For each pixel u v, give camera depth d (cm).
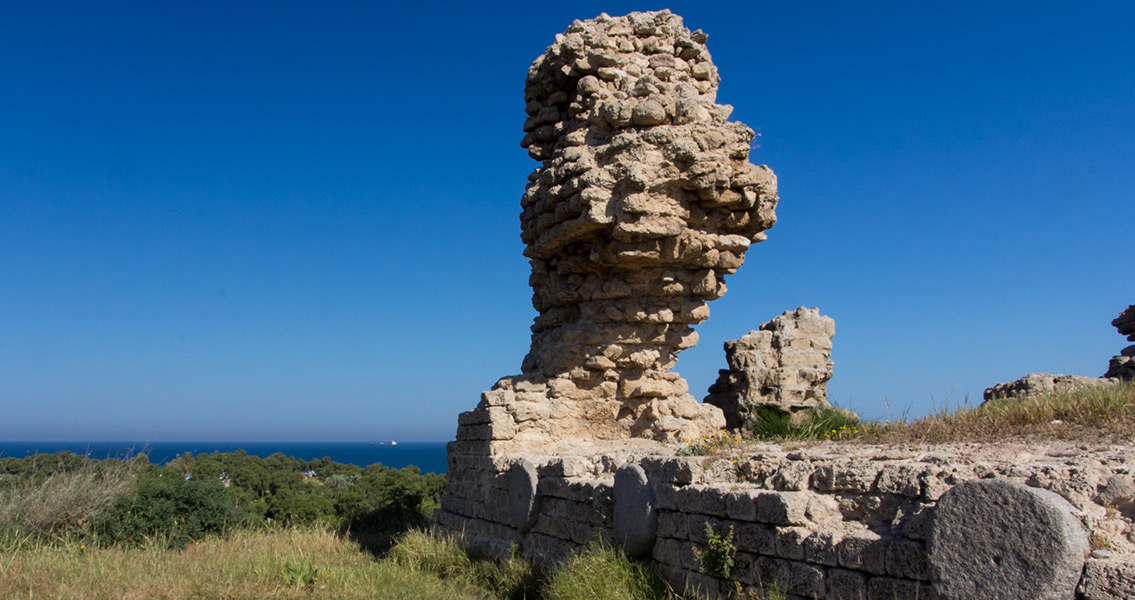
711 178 1357
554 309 1614
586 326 1501
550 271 1609
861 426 1040
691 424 1440
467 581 1162
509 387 1466
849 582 637
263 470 2920
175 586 1056
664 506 877
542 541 1155
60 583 1059
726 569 751
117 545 1446
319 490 2827
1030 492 533
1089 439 727
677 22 1574
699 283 1456
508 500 1275
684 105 1390
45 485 1569
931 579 574
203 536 1616
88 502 1573
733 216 1427
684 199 1386
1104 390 885
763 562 720
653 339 1477
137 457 1809
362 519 1950
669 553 862
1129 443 685
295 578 1102
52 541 1399
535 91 1664
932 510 588
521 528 1192
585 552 975
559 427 1438
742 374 1611
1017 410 862
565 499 1100
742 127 1411
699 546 811
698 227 1412
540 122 1630
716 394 1695
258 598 1023
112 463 1731
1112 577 498
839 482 704
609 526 976
